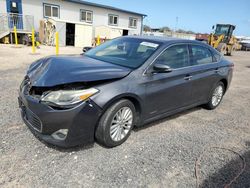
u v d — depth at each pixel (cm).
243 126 457
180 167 299
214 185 271
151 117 375
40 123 283
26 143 317
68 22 1991
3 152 293
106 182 259
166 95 382
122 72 326
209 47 498
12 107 435
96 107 288
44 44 1958
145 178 271
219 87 533
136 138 363
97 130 309
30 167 271
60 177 260
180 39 435
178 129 413
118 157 307
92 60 376
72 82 279
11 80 640
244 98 680
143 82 338
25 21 1914
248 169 308
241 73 1180
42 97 282
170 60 390
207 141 378
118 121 322
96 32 2334
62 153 303
